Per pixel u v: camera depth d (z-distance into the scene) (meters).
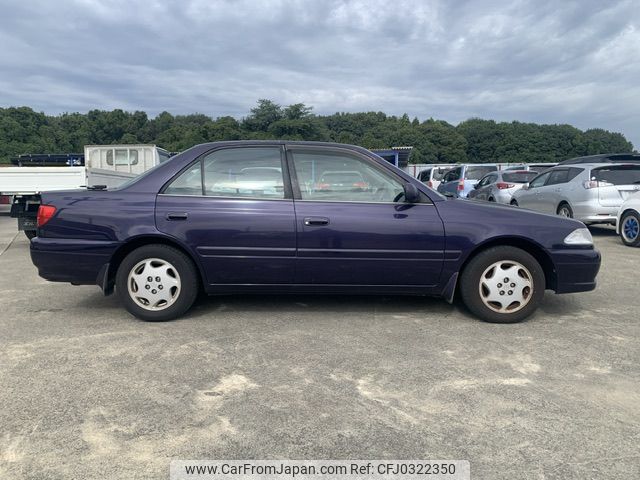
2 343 4.03
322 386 3.28
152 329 4.37
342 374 3.47
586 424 2.84
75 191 4.60
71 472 2.38
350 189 4.54
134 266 4.47
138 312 4.51
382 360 3.71
